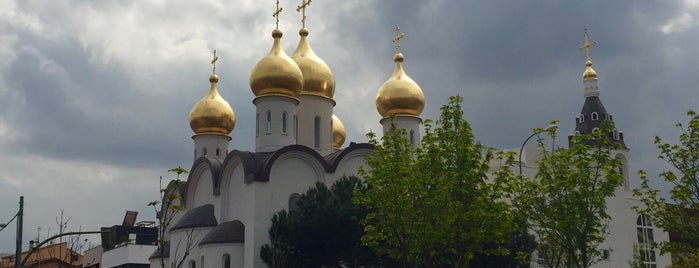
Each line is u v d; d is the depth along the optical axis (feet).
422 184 112.47
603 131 111.04
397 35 222.69
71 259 264.31
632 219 225.15
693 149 106.42
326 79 202.80
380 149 116.78
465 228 110.93
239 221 175.01
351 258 148.46
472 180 111.65
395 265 147.64
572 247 106.63
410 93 212.43
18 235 120.37
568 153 108.78
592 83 249.34
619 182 105.70
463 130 114.11
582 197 105.29
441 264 122.62
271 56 191.52
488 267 146.92
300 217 153.48
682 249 110.01
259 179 169.37
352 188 156.66
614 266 215.51
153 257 191.72
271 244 159.84
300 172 176.35
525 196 110.93
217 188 185.37
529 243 152.05
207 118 214.28
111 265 262.26
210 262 167.94
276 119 186.80
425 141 115.75
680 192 106.22
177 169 110.42
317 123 200.64
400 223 111.45
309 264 152.46
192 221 181.78
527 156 213.46
